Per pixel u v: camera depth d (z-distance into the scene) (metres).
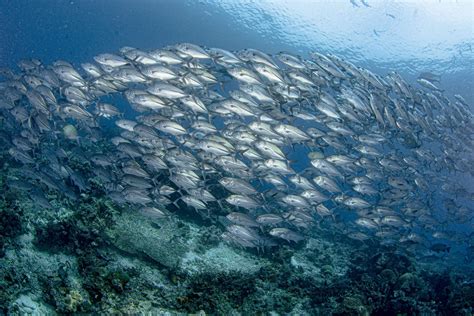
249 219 10.86
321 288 11.79
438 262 22.66
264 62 12.02
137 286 8.97
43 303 7.76
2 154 14.35
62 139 16.64
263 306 10.29
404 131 14.62
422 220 16.03
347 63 14.55
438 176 17.84
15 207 9.85
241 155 11.88
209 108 12.01
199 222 14.24
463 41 37.00
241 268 12.32
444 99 18.14
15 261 8.36
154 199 11.02
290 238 11.66
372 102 13.30
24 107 12.20
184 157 11.46
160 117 11.68
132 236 10.84
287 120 12.90
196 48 12.20
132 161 11.91
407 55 40.88
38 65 14.12
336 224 18.48
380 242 16.44
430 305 12.54
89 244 9.62
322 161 12.89
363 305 10.57
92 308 7.98
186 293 9.24
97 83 12.25
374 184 15.28
